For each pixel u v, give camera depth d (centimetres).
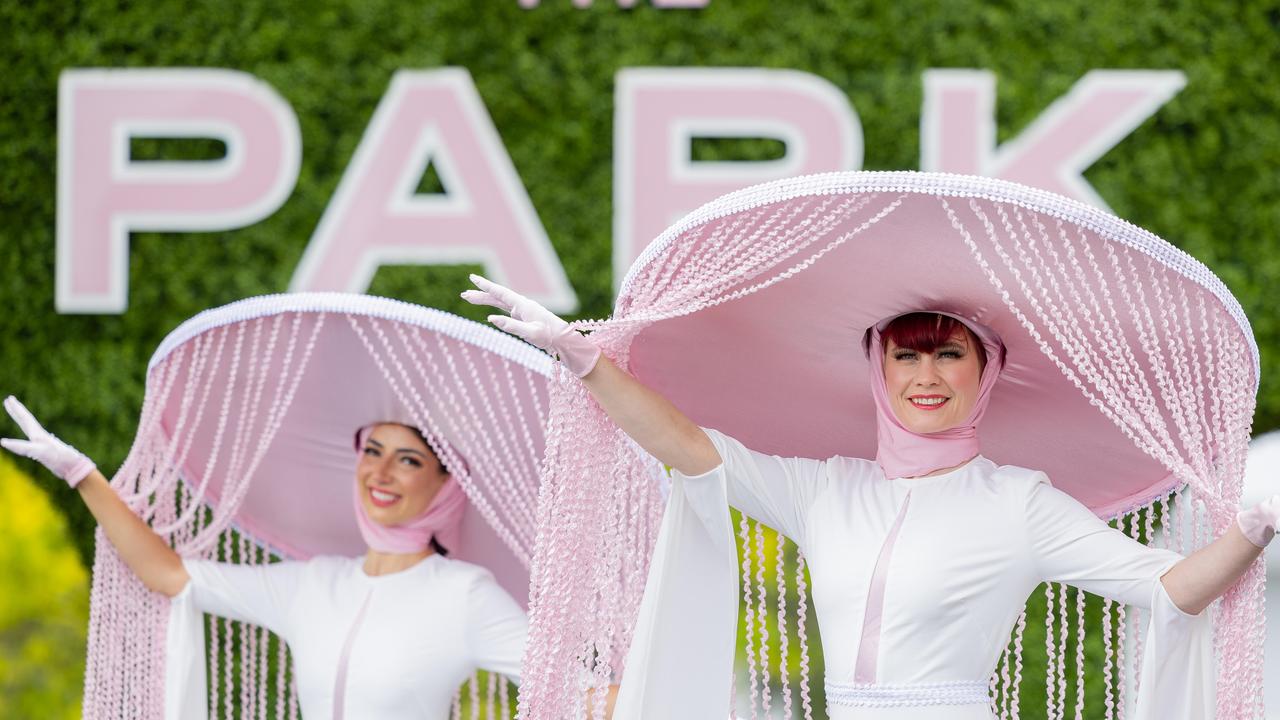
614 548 731
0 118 1525
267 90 1518
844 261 712
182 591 928
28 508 1479
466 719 1363
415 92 1509
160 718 925
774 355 779
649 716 707
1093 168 1481
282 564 932
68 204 1506
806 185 661
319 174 1508
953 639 688
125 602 934
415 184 1501
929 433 727
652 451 711
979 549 694
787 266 717
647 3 1507
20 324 1495
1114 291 696
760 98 1488
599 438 719
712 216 674
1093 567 695
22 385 1485
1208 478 700
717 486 714
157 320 1495
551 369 751
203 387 925
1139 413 770
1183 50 1485
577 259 1484
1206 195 1475
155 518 956
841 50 1491
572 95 1498
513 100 1503
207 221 1502
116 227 1504
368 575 905
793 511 735
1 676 1480
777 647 1359
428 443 912
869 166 1481
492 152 1495
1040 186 1473
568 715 711
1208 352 702
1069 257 678
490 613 873
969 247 684
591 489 714
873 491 723
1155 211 1477
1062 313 722
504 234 1488
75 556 1486
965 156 1475
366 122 1512
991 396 800
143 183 1509
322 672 866
